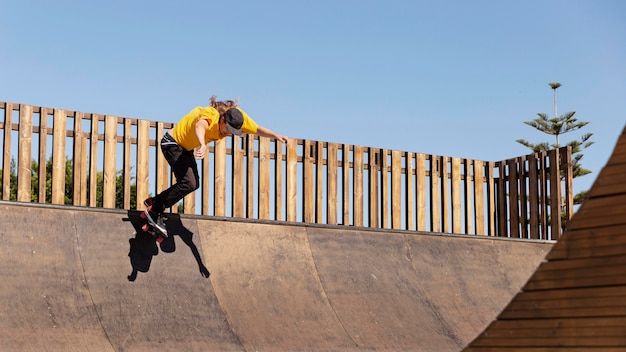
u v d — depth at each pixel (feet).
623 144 10.42
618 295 9.92
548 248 36.17
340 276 28.19
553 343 10.43
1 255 22.07
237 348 22.75
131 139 29.48
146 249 24.91
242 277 26.00
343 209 33.86
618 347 9.80
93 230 24.45
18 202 23.62
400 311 27.61
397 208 35.55
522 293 10.89
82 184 28.25
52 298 21.75
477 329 28.30
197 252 25.95
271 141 32.71
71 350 20.30
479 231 38.11
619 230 10.11
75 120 28.32
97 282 23.03
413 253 31.40
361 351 24.44
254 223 28.37
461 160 38.11
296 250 28.35
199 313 23.67
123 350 21.04
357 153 34.65
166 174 30.09
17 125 27.25
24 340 19.94
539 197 37.93
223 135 24.40
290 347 23.61
